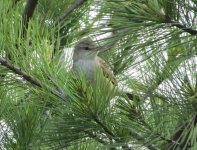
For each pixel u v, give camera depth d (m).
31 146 6.00
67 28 7.93
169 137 5.58
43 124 5.88
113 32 5.64
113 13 5.33
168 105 5.41
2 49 5.58
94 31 5.35
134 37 5.30
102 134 5.62
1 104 6.05
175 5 5.23
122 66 6.36
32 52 5.70
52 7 8.05
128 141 5.53
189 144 5.41
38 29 5.85
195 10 5.20
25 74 5.55
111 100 5.56
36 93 5.62
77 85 5.25
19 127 6.08
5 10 6.02
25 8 7.50
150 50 5.30
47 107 5.48
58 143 5.68
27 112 6.14
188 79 5.41
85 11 8.03
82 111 5.31
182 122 5.30
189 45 5.39
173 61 5.59
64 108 5.40
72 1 8.20
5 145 6.11
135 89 5.69
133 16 5.29
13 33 5.68
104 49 5.39
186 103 5.31
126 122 5.51
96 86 5.35
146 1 5.30
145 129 5.50
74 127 5.48
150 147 5.80
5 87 6.04
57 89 5.46
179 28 5.28
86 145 6.48
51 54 5.77
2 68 5.55
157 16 5.26
